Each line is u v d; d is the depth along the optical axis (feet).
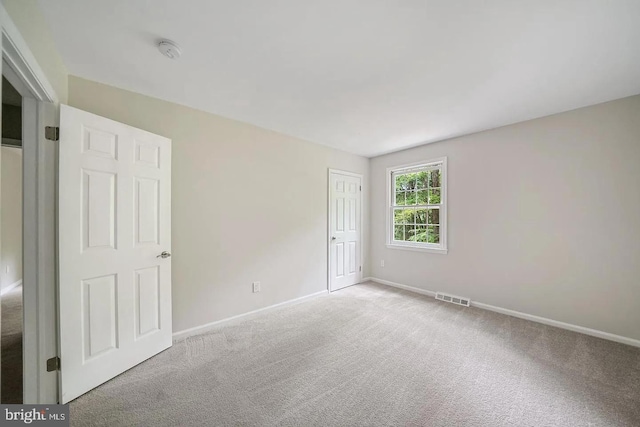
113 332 6.53
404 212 14.08
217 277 9.30
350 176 14.38
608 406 5.63
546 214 9.43
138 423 5.25
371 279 15.49
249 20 5.19
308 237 12.26
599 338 8.39
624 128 8.06
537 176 9.61
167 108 8.30
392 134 11.38
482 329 9.06
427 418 5.37
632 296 7.97
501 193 10.46
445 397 5.92
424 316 10.19
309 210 12.33
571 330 8.93
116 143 6.63
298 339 8.42
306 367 6.98
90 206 6.13
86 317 6.05
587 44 5.76
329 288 13.14
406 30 5.43
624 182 8.07
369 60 6.37
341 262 13.84
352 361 7.23
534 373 6.70
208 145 9.12
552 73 6.84
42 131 5.59
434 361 7.23
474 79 7.13
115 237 6.58
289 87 7.54
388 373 6.73
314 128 10.66
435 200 12.72
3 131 8.09
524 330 8.97
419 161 13.12
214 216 9.25
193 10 4.96
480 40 5.69
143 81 7.23
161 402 5.77
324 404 5.74
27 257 5.49
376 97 8.10
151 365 7.02
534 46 5.85
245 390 6.14
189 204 8.70
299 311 10.77
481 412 5.51
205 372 6.76
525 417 5.38
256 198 10.40
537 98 8.14
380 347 7.94
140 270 7.11
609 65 6.48
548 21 5.15
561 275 9.14
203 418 5.38
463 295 11.59
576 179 8.85
